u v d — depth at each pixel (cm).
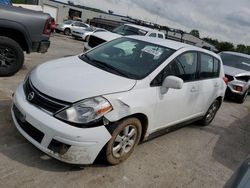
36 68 414
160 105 420
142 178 377
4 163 344
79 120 328
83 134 325
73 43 2092
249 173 219
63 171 352
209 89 559
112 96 353
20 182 318
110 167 380
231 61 1091
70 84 353
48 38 687
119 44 499
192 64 501
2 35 652
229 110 871
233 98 996
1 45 631
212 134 606
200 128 624
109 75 394
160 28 1553
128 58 449
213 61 580
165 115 443
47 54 1126
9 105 495
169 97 434
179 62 464
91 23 3148
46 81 360
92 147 333
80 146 326
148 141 486
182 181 395
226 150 540
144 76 405
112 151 364
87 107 333
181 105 475
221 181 421
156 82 414
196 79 516
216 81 590
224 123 712
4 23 624
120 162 393
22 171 337
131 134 386
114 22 2852
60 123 326
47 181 329
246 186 206
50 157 372
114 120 347
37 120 333
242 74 983
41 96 347
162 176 394
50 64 424
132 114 370
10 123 434
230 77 981
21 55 659
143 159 423
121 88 369
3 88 579
